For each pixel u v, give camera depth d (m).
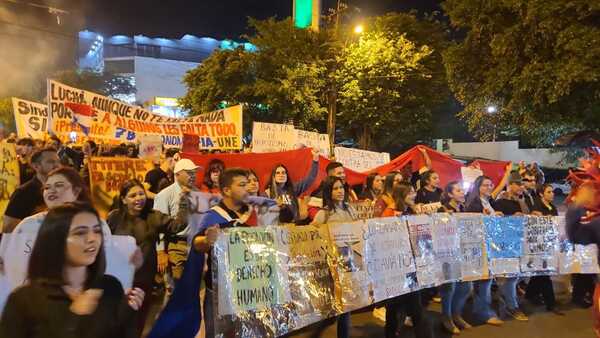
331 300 4.79
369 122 21.50
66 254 2.43
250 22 23.55
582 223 4.59
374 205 6.52
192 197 4.86
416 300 5.72
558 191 27.16
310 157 8.79
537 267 6.93
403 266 5.57
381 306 6.55
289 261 4.48
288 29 22.25
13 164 4.95
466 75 14.31
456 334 6.25
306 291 4.58
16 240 3.16
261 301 4.20
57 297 2.38
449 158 10.69
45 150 4.41
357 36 21.55
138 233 4.42
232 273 4.05
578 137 7.88
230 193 4.35
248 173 4.41
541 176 8.73
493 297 7.95
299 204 7.10
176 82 60.38
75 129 8.69
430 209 6.68
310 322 4.55
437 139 31.89
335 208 5.69
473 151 37.44
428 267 5.88
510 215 7.18
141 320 4.25
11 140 9.09
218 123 10.59
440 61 22.28
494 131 18.94
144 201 4.58
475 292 7.08
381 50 20.11
